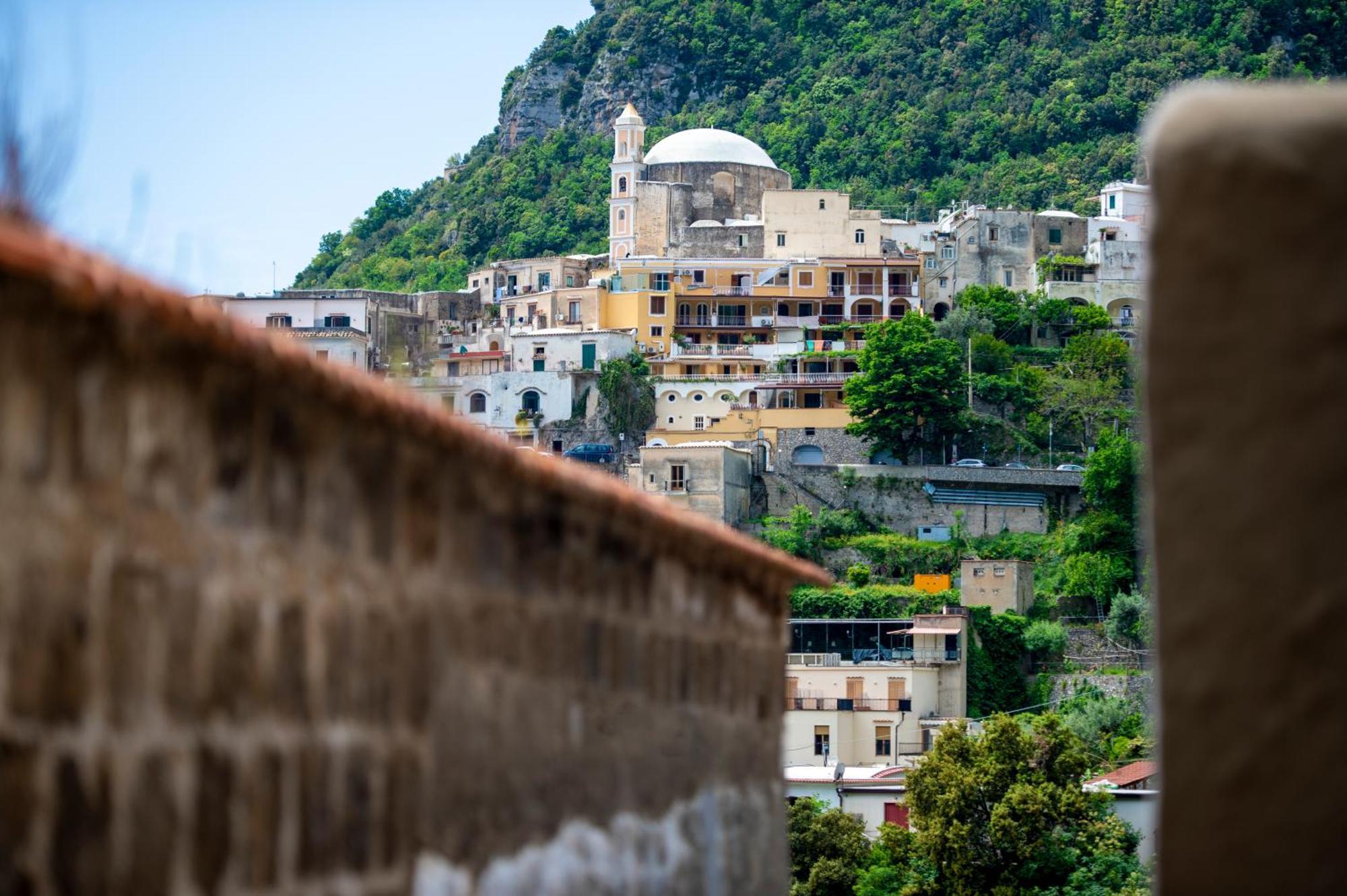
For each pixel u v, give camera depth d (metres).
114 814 10.23
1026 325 161.88
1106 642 120.50
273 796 11.43
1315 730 10.39
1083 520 131.88
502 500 14.23
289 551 11.63
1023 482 139.62
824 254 174.88
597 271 177.88
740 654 19.11
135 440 10.34
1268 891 10.42
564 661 15.27
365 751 12.38
